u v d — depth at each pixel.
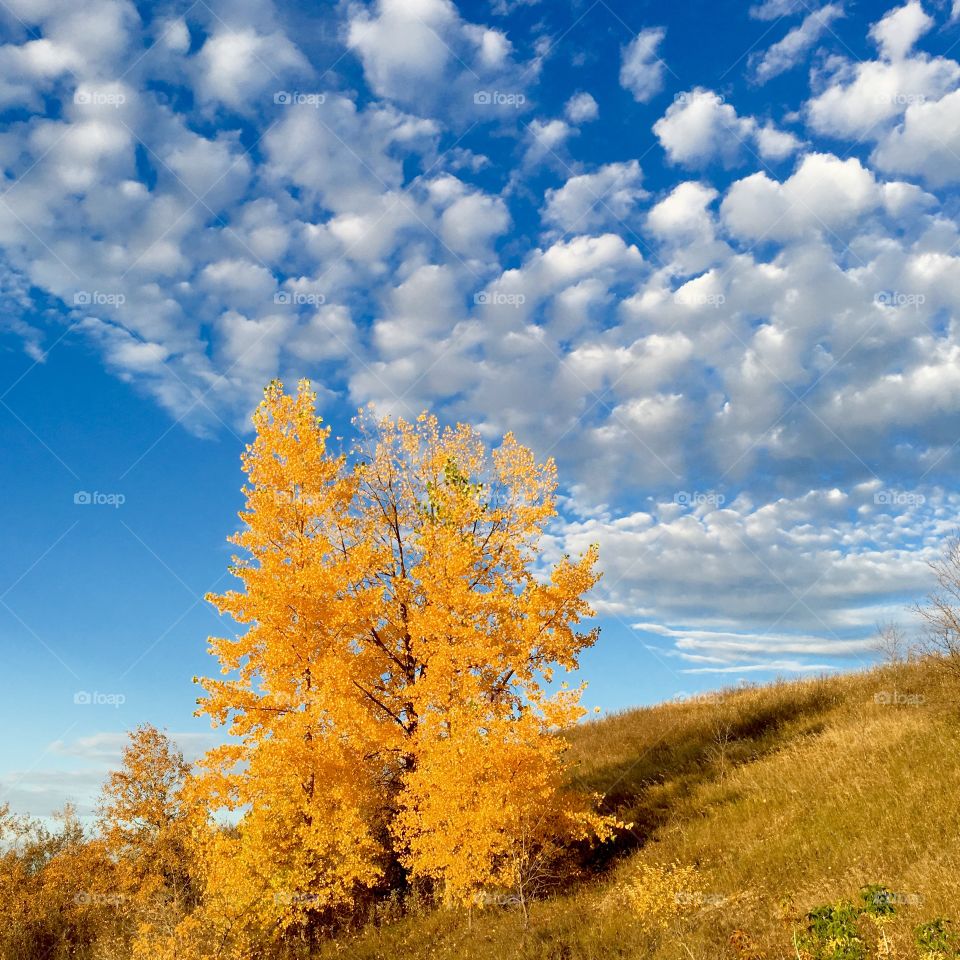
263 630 13.92
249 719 13.92
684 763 17.78
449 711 13.18
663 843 13.41
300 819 14.42
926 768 12.06
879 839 10.16
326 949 13.62
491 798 11.94
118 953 15.78
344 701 13.53
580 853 14.82
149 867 18.50
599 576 14.41
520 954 10.21
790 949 7.45
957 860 8.63
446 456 16.33
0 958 18.06
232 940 13.87
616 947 9.62
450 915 13.38
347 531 15.73
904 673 18.59
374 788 14.99
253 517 14.77
